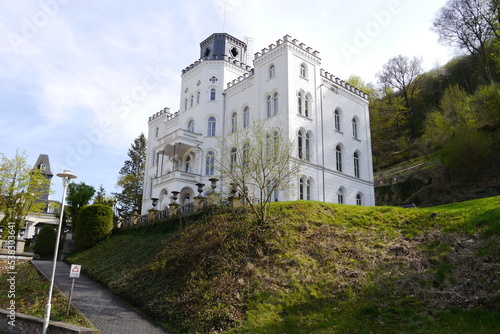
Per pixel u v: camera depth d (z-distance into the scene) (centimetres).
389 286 1215
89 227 2900
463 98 3881
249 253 1555
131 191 5894
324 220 1802
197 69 3828
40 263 2561
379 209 1905
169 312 1351
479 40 4641
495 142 3309
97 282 1962
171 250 1858
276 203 2019
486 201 1764
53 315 1412
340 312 1135
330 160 3206
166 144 3522
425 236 1499
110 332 1238
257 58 3284
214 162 3369
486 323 925
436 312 1024
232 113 3475
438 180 3341
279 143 2048
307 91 3131
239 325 1162
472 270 1181
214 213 2039
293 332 1070
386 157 5075
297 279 1348
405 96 5647
